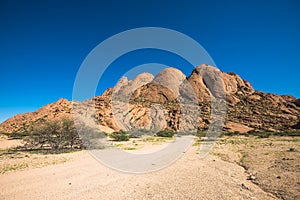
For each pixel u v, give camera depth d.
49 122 26.22
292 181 8.73
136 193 7.71
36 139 25.58
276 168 11.37
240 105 83.81
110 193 7.74
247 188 8.10
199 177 9.85
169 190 7.98
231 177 9.91
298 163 12.41
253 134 49.44
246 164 12.91
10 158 17.23
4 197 7.47
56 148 24.48
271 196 7.23
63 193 7.80
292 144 25.59
